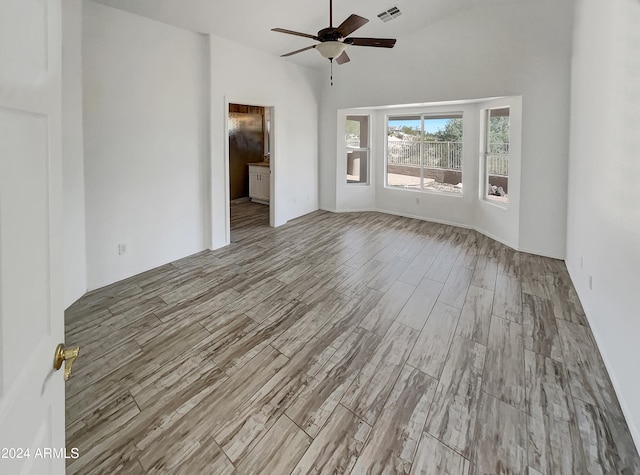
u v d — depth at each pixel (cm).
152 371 220
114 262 362
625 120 194
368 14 463
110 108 342
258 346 248
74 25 302
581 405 189
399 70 555
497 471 151
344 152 691
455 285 354
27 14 72
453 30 482
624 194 194
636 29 180
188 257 444
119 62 345
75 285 318
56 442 88
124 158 361
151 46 374
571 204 370
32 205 75
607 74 232
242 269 402
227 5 375
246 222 637
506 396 196
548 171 418
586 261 289
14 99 66
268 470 152
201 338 258
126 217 369
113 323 279
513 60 430
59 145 91
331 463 155
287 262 426
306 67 633
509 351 240
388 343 251
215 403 192
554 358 231
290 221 640
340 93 644
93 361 229
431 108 613
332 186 704
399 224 618
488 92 459
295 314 295
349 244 500
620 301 196
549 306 305
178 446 164
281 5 399
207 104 443
